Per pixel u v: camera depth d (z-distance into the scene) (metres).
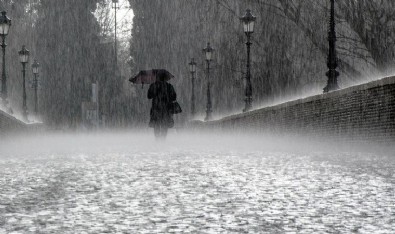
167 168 16.50
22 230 7.71
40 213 9.04
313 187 11.87
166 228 7.79
